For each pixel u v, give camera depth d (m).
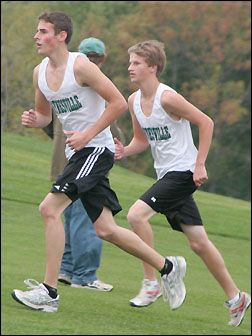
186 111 14.30
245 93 123.50
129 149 15.78
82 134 12.92
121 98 13.05
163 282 14.05
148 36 121.56
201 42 122.31
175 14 121.75
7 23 111.25
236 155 122.62
